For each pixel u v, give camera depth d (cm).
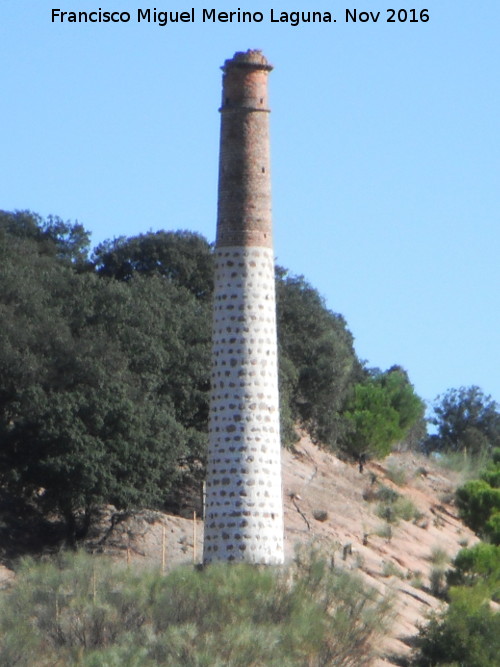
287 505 7175
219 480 5147
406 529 7569
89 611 4484
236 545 5100
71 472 5662
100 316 6869
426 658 5278
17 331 6391
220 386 5188
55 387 6216
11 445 5834
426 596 6244
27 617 4491
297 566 5050
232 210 5253
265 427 5178
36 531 5894
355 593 4862
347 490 7875
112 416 5850
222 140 5303
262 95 5309
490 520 7875
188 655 4291
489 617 5447
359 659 4681
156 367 6644
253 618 4609
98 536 5906
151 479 5866
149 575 4738
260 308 5219
